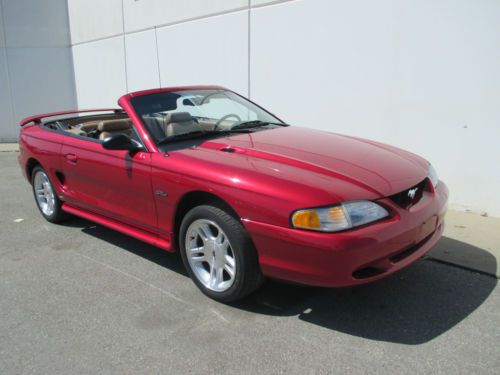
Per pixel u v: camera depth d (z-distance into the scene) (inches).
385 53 205.6
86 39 389.7
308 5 228.7
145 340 113.1
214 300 130.8
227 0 265.4
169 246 141.0
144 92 161.9
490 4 173.9
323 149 136.1
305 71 237.6
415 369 98.9
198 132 151.9
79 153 166.7
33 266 158.6
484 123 185.0
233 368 101.7
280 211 108.8
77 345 112.4
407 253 118.6
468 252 154.3
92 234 188.5
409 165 131.1
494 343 107.2
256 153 131.6
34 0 406.6
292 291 134.0
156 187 136.8
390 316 119.6
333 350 106.5
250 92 267.3
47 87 423.8
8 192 263.4
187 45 298.4
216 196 122.0
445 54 188.7
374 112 215.5
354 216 106.3
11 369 104.8
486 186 190.1
